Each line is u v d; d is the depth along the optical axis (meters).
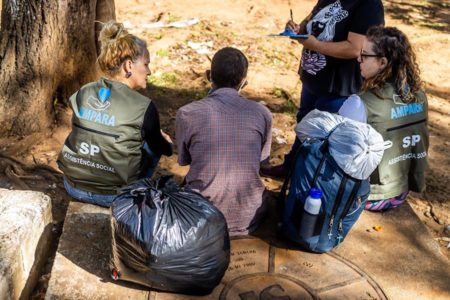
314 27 3.97
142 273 3.04
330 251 3.59
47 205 3.66
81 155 3.56
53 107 5.23
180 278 3.00
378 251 3.64
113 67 3.50
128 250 2.98
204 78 6.55
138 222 2.94
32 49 4.85
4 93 4.95
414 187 3.84
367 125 3.33
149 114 3.53
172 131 5.46
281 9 9.32
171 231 2.93
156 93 6.16
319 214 3.35
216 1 9.38
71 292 3.13
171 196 3.07
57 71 5.11
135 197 3.07
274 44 7.75
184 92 6.24
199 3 9.26
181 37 7.68
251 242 3.60
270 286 3.27
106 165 3.55
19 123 5.00
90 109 3.50
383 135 3.51
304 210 3.33
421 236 3.81
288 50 7.60
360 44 3.71
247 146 3.34
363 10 3.70
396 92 3.46
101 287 3.19
